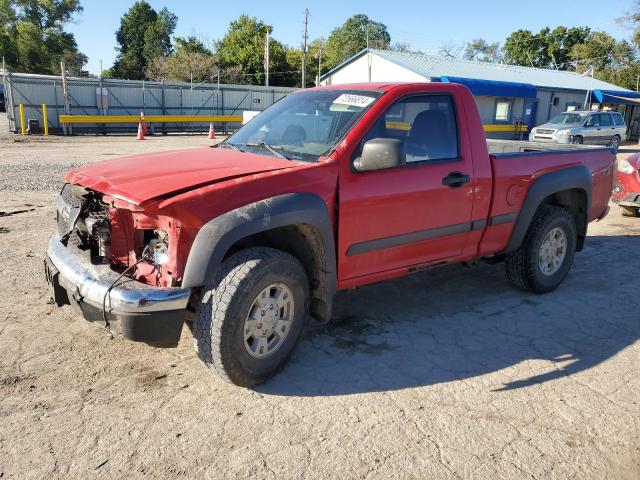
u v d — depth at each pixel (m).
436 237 4.32
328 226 3.57
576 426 3.21
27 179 10.88
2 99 49.38
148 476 2.68
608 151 5.86
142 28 86.50
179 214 3.04
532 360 4.01
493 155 4.70
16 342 3.95
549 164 5.07
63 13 71.31
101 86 27.53
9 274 5.27
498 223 4.73
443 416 3.27
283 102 4.73
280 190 3.39
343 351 4.05
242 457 2.85
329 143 3.81
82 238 3.44
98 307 3.07
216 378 3.60
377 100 3.97
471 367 3.88
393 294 5.28
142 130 24.67
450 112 4.37
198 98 31.94
